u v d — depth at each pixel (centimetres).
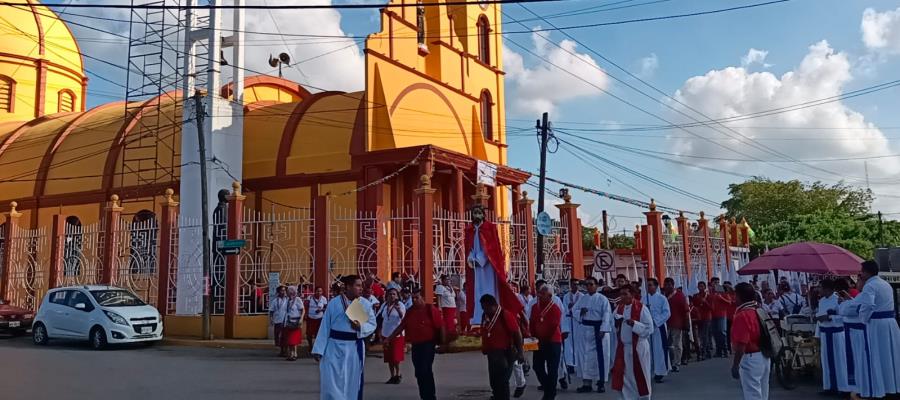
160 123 2825
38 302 2350
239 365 1494
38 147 3097
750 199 5475
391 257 2172
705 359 1642
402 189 2453
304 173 2467
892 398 1058
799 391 1170
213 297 2016
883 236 4194
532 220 2214
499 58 3256
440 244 1964
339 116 2517
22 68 4122
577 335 1227
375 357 1631
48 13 4291
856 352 1038
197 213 2267
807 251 1489
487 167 2522
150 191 2667
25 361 1557
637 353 936
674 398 1094
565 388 1211
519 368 1106
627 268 2898
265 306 1969
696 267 2706
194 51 2425
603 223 4328
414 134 2539
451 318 1733
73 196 2817
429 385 991
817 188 5403
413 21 2653
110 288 1956
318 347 815
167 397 1090
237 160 2430
